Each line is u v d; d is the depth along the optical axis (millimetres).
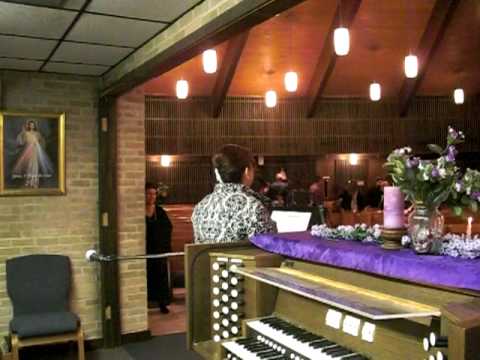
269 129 9438
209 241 2541
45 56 4219
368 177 10258
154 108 8938
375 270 1730
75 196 4926
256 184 6367
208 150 9211
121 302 4980
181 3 3018
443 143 9984
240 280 2326
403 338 1645
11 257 4676
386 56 8508
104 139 4918
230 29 2781
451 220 5090
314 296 1754
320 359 1781
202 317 2463
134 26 3451
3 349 4562
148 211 5855
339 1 6934
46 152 4809
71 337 4191
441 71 9141
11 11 3150
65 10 3145
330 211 8094
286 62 8516
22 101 4742
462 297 1458
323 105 9625
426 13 7629
